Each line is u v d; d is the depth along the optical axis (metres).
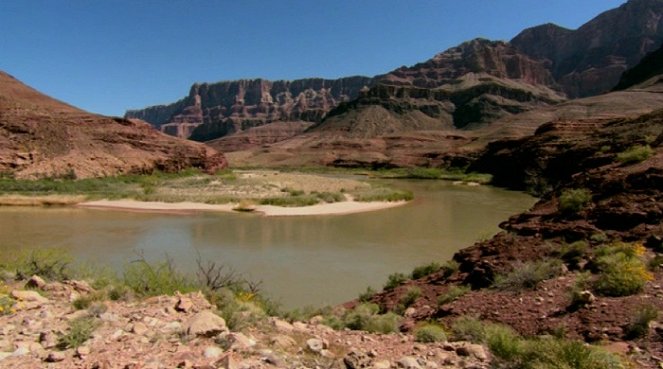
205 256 23.55
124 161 72.75
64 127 72.38
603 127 73.75
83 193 51.56
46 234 29.88
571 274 11.23
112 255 23.62
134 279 11.63
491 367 6.02
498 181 83.50
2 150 61.41
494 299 10.79
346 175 116.75
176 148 86.88
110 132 78.00
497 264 13.03
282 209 42.50
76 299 7.92
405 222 36.00
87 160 67.69
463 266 14.55
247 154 178.88
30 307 7.38
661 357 6.43
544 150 71.38
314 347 6.24
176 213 40.50
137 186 61.81
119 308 7.42
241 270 20.58
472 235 30.08
